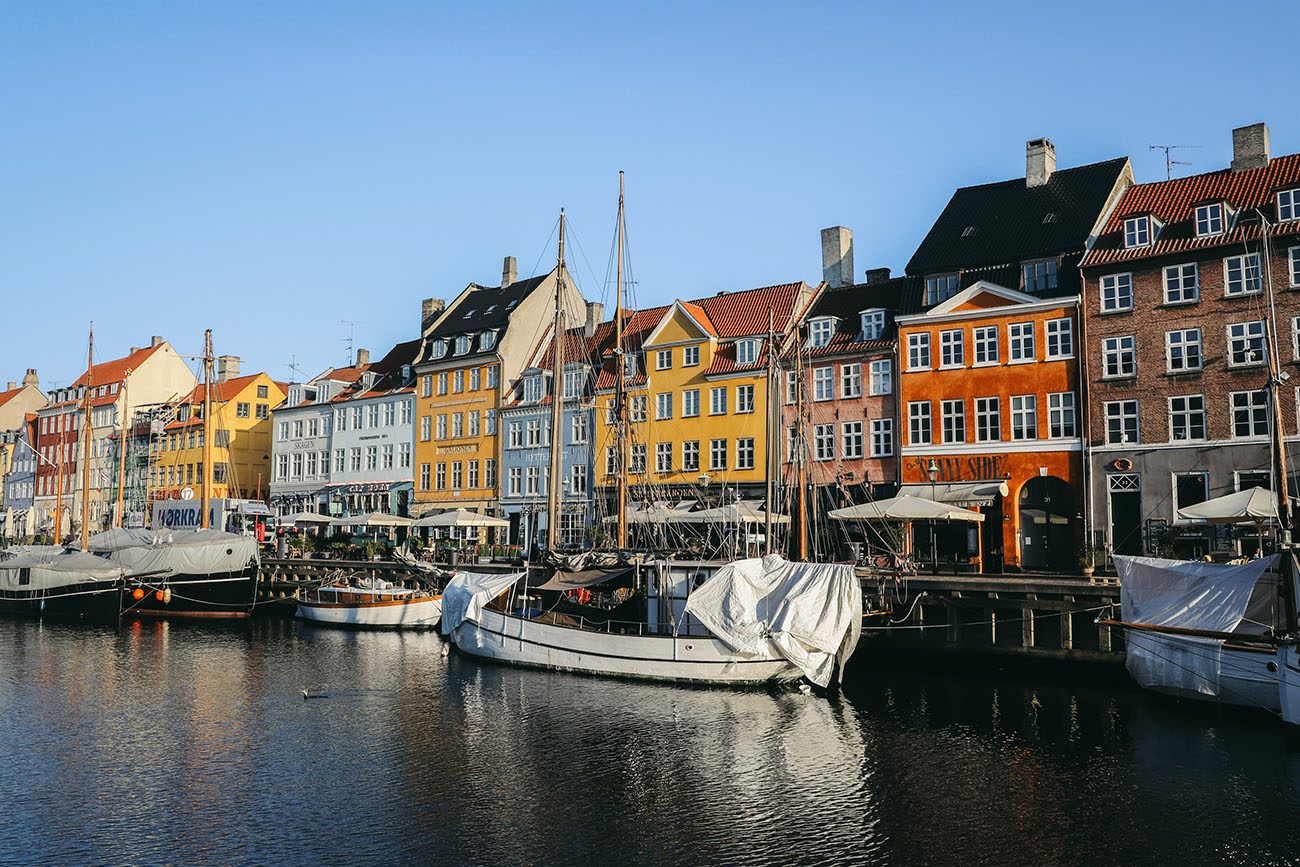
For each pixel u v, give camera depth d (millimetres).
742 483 51562
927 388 45750
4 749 25531
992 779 22609
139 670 36312
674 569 34844
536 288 67750
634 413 55906
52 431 103062
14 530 106312
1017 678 32312
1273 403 28844
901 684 32000
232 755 24953
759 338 52656
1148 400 40656
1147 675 28250
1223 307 39438
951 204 49844
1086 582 31797
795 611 31016
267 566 56531
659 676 32781
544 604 38750
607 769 23656
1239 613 26781
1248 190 41156
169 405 87938
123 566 52125
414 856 18609
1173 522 39500
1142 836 19297
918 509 36250
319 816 20672
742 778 22938
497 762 24281
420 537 61500
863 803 21234
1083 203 45219
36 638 45156
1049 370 43031
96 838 19438
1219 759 23594
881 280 54188
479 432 66188
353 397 74625
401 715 28859
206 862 18312
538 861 18375
